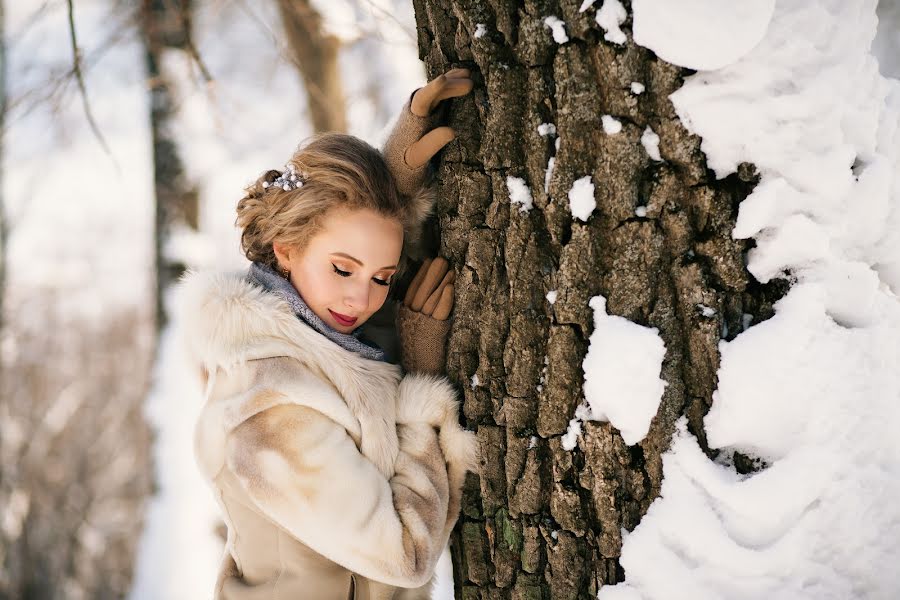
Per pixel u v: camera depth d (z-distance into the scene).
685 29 1.42
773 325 1.48
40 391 12.48
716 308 1.52
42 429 11.66
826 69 1.44
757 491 1.47
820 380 1.47
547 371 1.64
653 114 1.51
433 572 1.85
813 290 1.47
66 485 11.27
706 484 1.51
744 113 1.45
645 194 1.54
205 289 1.80
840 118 1.45
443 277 1.85
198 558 4.08
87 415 13.02
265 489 1.65
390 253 1.79
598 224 1.57
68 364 13.70
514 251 1.66
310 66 4.68
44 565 10.42
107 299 14.57
